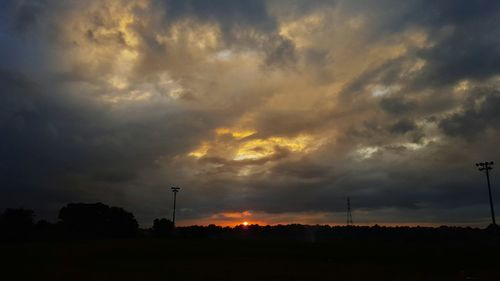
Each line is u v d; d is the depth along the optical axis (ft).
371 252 163.43
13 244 186.70
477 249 189.37
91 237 270.87
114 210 297.74
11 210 263.29
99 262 118.52
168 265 112.47
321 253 155.94
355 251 168.55
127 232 294.05
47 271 96.22
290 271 101.14
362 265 117.19
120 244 182.39
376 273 99.66
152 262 120.67
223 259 131.85
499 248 200.03
